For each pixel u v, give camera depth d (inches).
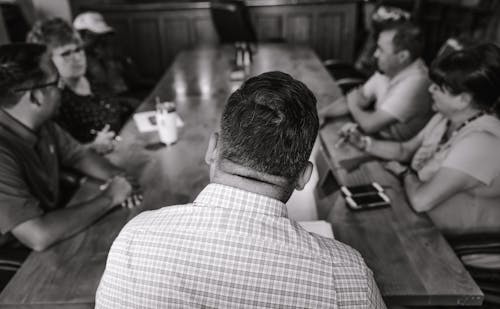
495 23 165.2
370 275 26.1
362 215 50.8
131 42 191.0
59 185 68.0
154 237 25.3
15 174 50.3
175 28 187.9
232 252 24.0
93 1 197.6
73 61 86.5
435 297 39.0
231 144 25.2
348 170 62.1
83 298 39.6
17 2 187.8
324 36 187.3
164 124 69.6
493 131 52.3
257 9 182.9
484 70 51.3
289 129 24.7
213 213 24.7
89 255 45.5
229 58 133.1
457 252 51.8
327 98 92.4
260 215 24.6
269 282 23.9
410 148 71.1
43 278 42.3
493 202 54.6
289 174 25.5
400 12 84.0
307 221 47.9
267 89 25.6
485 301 51.1
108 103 99.0
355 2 179.8
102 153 69.7
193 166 63.3
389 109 78.7
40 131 60.8
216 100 93.2
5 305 39.3
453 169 52.2
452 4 187.8
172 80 110.5
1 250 51.6
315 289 24.1
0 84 50.7
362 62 144.9
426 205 51.7
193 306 24.2
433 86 56.8
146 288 24.8
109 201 52.9
